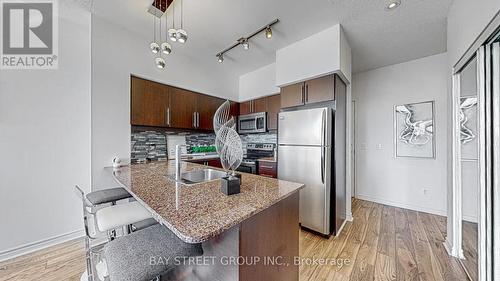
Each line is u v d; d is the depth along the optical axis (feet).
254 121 12.85
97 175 7.50
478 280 4.92
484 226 4.84
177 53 10.34
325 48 8.09
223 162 4.17
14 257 6.23
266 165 10.73
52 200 6.97
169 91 10.09
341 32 7.86
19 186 6.40
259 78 12.94
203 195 3.83
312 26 7.90
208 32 8.50
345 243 7.28
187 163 8.86
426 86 10.45
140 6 6.92
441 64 10.05
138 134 9.48
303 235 7.97
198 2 6.62
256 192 4.07
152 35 8.85
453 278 5.37
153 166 7.75
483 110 4.81
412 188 10.84
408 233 8.02
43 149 6.84
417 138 10.67
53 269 5.70
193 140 12.32
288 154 8.79
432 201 10.23
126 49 8.34
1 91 6.17
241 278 2.92
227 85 13.30
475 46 4.88
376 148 12.11
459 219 6.19
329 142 7.95
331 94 8.14
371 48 9.59
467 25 5.30
